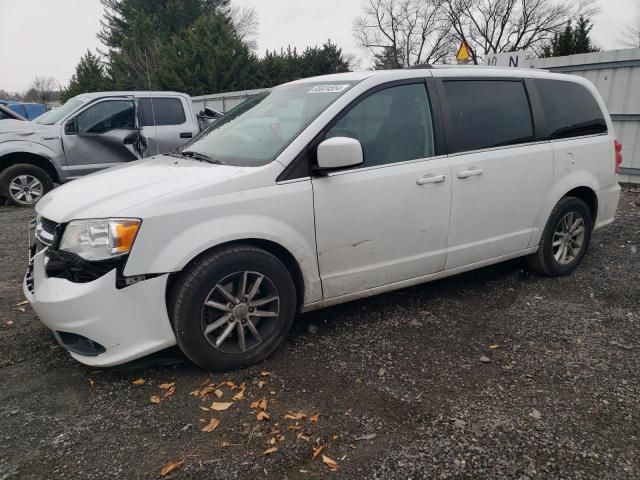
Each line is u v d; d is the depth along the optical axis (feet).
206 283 9.68
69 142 27.89
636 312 12.89
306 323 12.48
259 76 107.86
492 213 13.33
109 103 28.71
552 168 14.34
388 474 7.53
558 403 9.16
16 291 14.78
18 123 28.09
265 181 10.21
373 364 10.57
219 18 107.34
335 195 10.85
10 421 8.83
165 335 9.69
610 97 29.73
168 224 9.30
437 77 12.61
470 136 12.84
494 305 13.51
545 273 15.25
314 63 127.65
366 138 11.41
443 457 7.85
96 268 9.20
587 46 72.54
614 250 17.93
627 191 28.30
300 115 11.53
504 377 10.04
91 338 9.24
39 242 10.42
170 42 114.83
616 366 10.36
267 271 10.34
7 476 7.56
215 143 12.60
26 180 27.66
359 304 13.57
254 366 10.53
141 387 9.82
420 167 11.93
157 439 8.36
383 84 11.76
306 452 8.00
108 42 145.79
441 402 9.24
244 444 8.20
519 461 7.75
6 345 11.48
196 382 9.97
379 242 11.66
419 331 12.04
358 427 8.57
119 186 10.37
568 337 11.62
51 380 10.09
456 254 12.98
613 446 8.05
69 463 7.83
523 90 14.07
